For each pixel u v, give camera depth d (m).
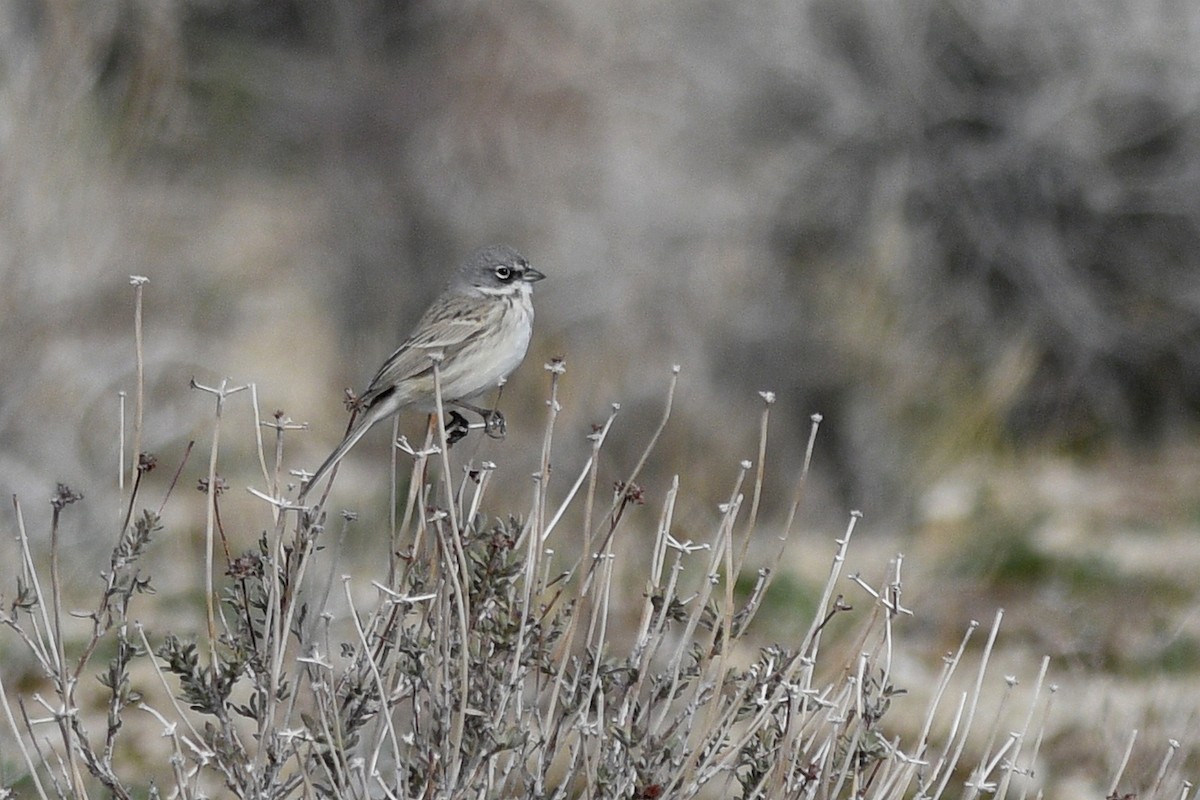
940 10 17.61
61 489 6.13
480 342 9.23
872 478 15.81
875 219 17.53
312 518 6.30
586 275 18.11
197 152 26.33
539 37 22.12
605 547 6.39
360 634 6.03
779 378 16.30
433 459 15.40
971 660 11.65
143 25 17.16
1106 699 9.12
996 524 14.67
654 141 19.06
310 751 6.12
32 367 14.42
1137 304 17.39
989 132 17.56
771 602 12.45
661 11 19.67
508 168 20.98
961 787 9.21
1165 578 13.04
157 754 9.54
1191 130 17.19
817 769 6.22
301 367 20.69
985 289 17.53
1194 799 7.72
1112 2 17.31
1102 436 17.23
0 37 15.09
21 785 8.64
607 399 16.19
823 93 17.98
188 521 14.73
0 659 10.97
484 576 6.07
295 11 28.17
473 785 6.06
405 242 21.45
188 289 21.22
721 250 17.94
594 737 6.36
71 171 14.97
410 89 23.48
